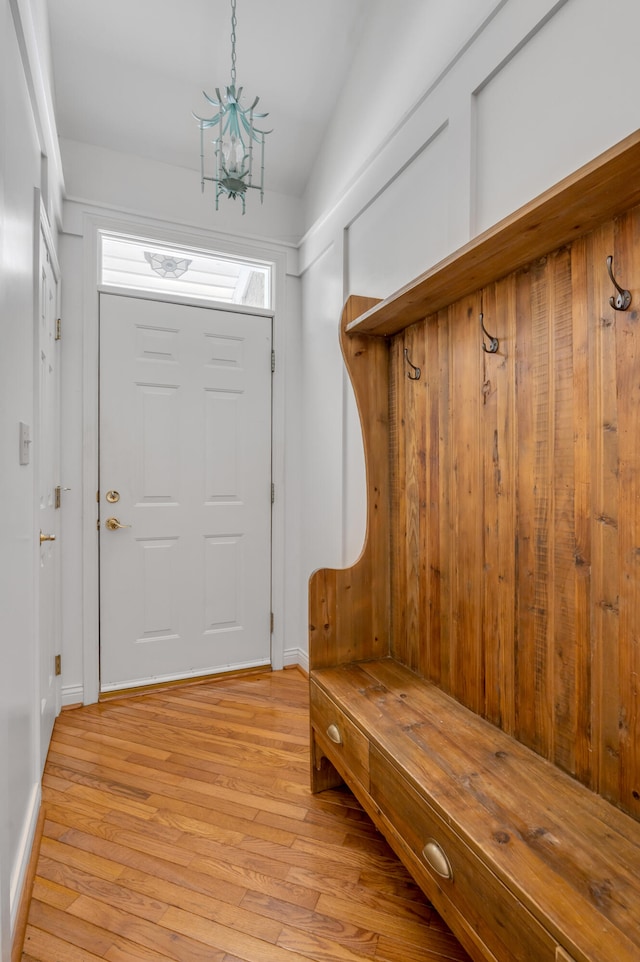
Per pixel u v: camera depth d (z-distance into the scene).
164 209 2.60
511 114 1.37
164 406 2.62
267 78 2.34
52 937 1.19
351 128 2.32
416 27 1.78
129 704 2.44
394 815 1.20
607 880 0.83
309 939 1.19
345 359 1.82
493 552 1.37
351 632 1.82
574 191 0.93
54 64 2.16
